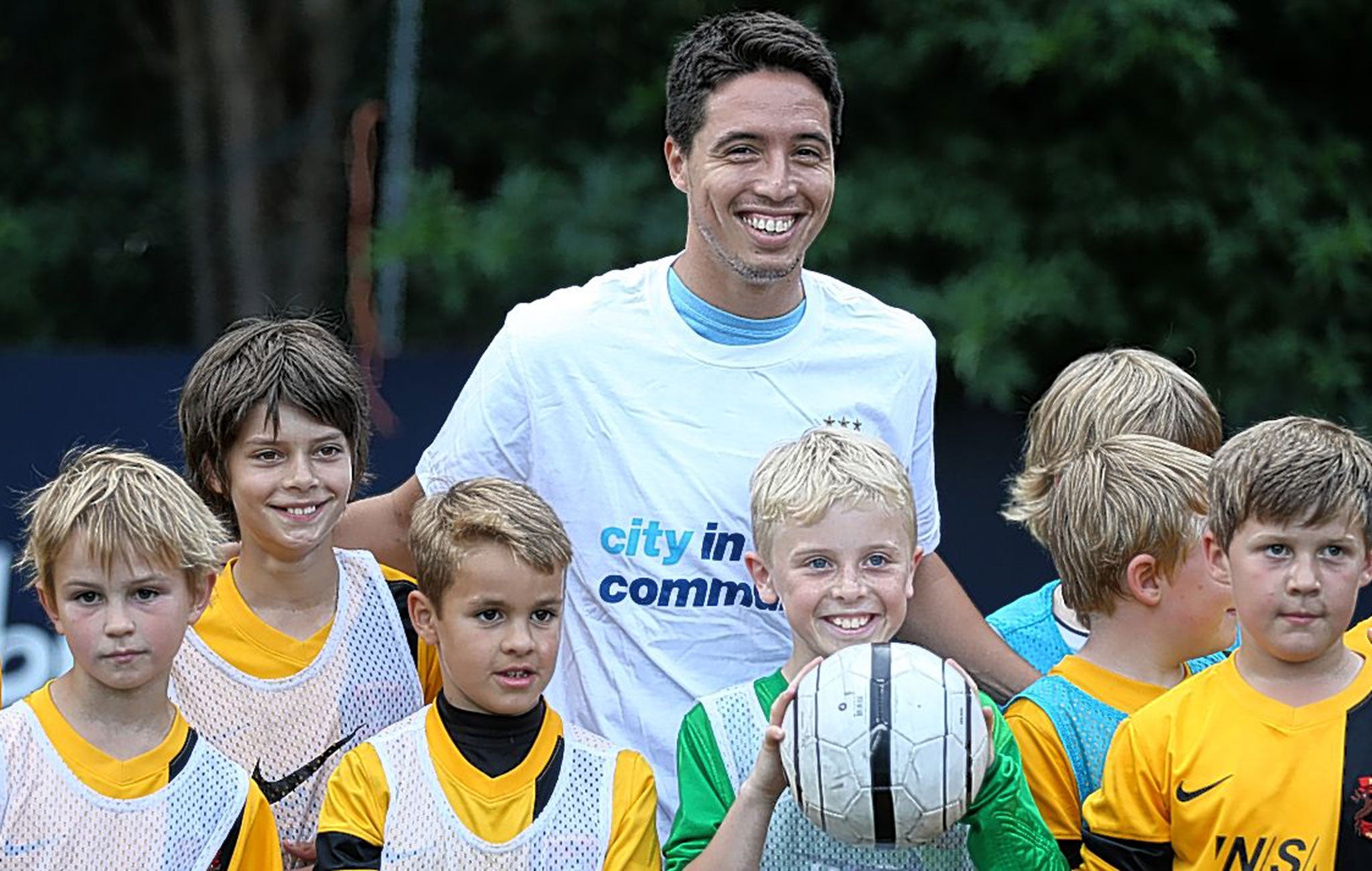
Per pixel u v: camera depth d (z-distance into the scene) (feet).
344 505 39.68
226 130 112.98
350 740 39.68
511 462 40.70
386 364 67.97
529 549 35.68
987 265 88.17
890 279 87.25
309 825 39.34
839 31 95.96
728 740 35.96
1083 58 86.28
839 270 91.56
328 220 113.80
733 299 39.75
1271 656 34.88
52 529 34.86
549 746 36.60
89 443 67.92
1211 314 92.68
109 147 119.34
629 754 37.24
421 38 110.73
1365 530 33.96
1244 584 34.42
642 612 39.68
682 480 39.65
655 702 39.58
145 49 116.47
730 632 39.68
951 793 32.24
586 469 39.93
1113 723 37.91
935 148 93.97
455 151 112.16
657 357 39.93
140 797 35.40
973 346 80.84
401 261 93.50
